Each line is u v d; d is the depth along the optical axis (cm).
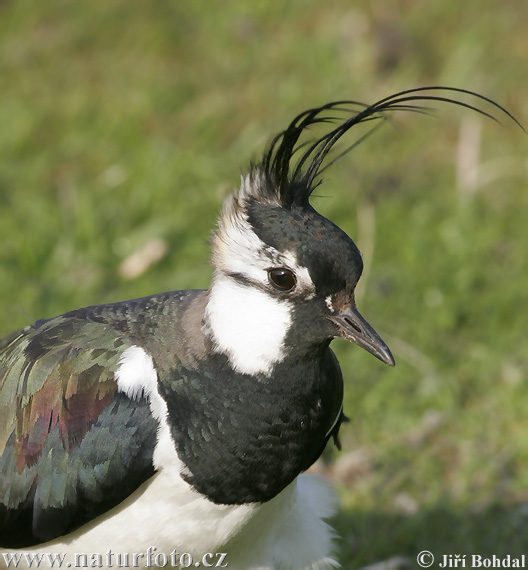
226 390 777
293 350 779
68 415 801
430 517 1050
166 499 787
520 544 1023
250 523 827
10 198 1487
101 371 801
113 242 1399
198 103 1641
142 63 1731
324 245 762
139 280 1343
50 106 1650
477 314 1282
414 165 1514
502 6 1755
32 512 816
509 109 1581
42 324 877
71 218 1429
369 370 1209
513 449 1115
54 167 1544
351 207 1426
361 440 1148
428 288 1307
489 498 1066
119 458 782
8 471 821
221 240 792
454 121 1577
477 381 1208
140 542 806
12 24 1838
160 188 1449
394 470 1105
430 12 1745
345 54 1681
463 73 1616
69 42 1784
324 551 918
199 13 1822
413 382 1200
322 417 813
